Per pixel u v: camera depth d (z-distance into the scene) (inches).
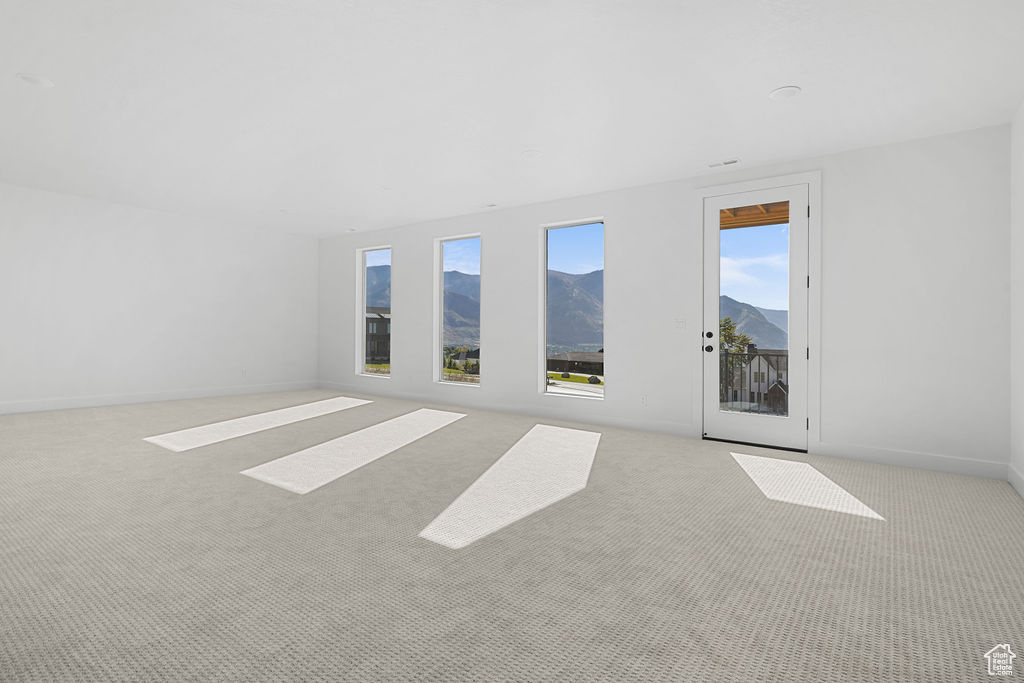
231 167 179.6
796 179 163.2
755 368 171.2
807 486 123.4
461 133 146.6
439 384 257.3
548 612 66.4
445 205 231.5
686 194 185.9
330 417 213.8
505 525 96.8
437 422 204.7
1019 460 123.3
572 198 213.8
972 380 137.4
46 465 135.5
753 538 91.3
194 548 85.0
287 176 189.8
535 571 78.0
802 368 161.6
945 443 140.5
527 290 226.8
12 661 55.3
